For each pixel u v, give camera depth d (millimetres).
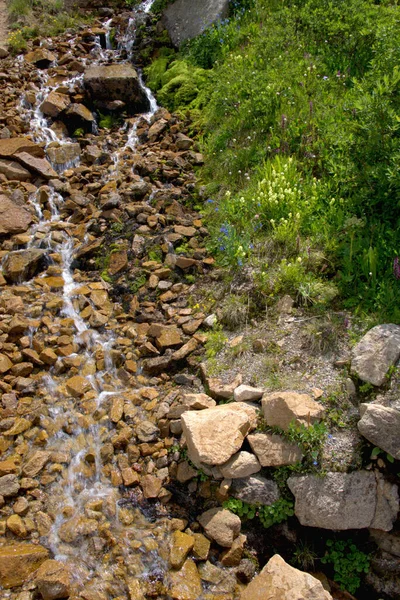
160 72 8695
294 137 6293
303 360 4469
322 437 3949
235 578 3736
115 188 6668
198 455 3975
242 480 3996
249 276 5238
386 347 4180
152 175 6836
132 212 6246
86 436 4461
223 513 3914
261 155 6352
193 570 3727
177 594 3576
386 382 4102
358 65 7156
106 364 4977
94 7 10703
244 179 6277
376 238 4992
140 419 4523
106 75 8148
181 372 4871
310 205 5516
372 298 4645
